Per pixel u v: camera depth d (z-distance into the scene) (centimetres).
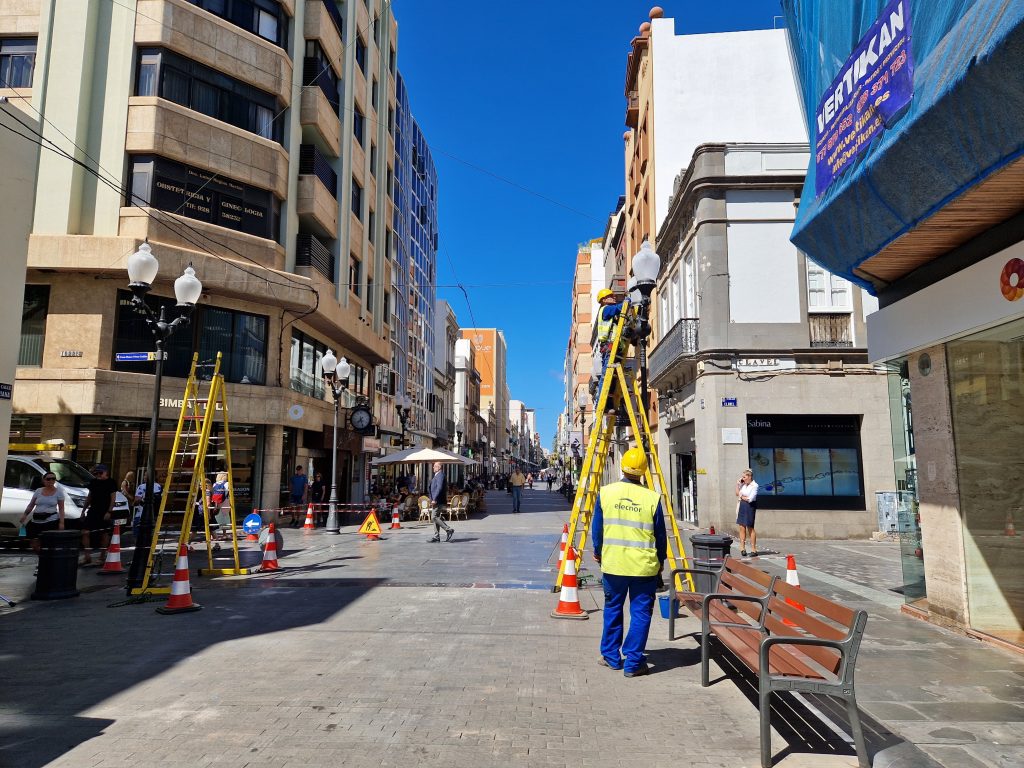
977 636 632
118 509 1392
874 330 794
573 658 573
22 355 1717
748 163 1712
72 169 1736
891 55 575
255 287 1933
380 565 1148
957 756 374
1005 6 418
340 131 2534
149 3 1839
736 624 531
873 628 683
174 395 1803
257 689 491
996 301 570
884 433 1609
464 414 8019
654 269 835
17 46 1798
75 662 563
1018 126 442
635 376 923
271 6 2138
